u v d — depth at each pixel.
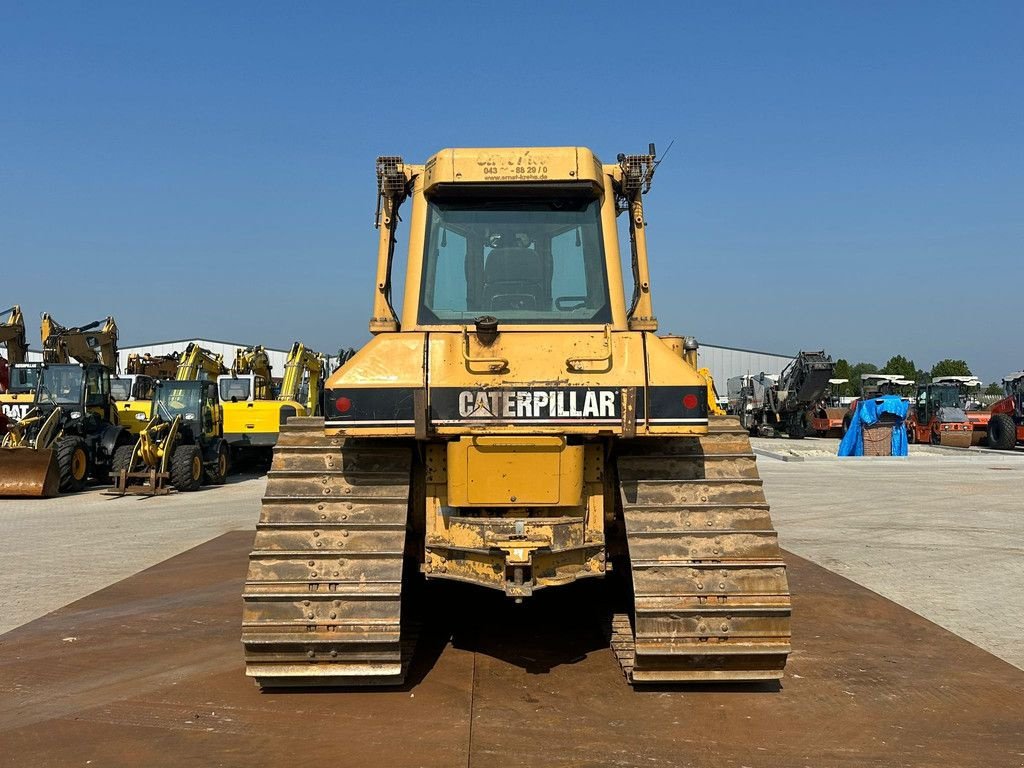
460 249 5.19
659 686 4.84
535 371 4.58
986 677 5.12
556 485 4.55
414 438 4.65
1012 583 7.96
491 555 4.59
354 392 4.51
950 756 3.97
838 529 11.38
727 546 4.64
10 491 15.34
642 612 4.50
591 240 5.20
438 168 5.11
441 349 4.61
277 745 4.05
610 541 5.38
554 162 5.12
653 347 4.67
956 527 11.55
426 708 4.50
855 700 4.70
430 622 6.16
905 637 6.01
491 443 4.51
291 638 4.45
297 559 4.59
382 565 4.58
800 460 23.52
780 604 4.51
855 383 75.06
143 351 52.81
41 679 5.04
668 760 3.90
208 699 4.66
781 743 4.10
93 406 18.55
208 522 12.23
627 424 4.50
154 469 16.28
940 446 31.08
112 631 6.10
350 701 4.61
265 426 21.17
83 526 11.88
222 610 6.72
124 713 4.47
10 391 21.00
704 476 4.93
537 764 3.85
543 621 6.20
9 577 8.21
